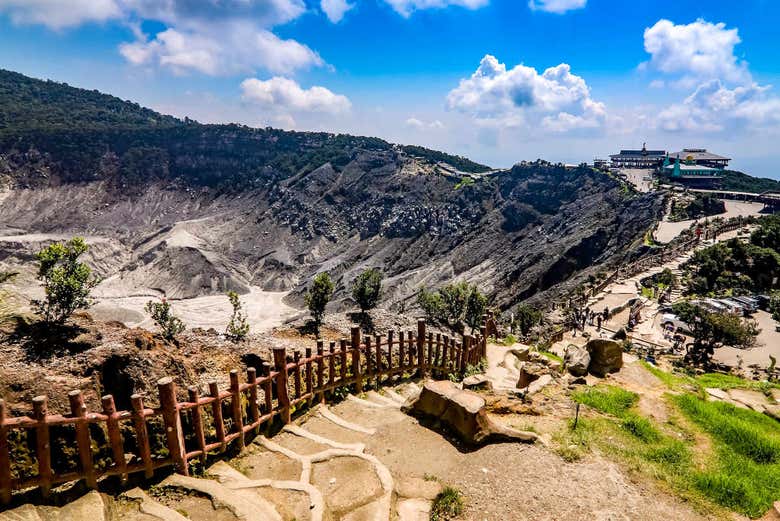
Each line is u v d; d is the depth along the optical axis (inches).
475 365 649.6
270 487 268.8
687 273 1897.1
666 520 269.1
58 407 263.4
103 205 6314.0
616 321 1432.1
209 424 312.3
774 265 1871.3
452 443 342.6
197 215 6304.1
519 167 5004.9
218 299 3713.1
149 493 253.8
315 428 362.9
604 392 465.7
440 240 4542.3
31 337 332.5
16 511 221.9
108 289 4018.2
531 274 3036.4
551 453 330.0
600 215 3607.3
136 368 308.2
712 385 607.5
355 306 2837.1
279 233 5339.6
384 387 490.0
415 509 264.5
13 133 6747.1
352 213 5551.2
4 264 4217.5
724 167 5295.3
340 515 252.1
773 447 353.7
